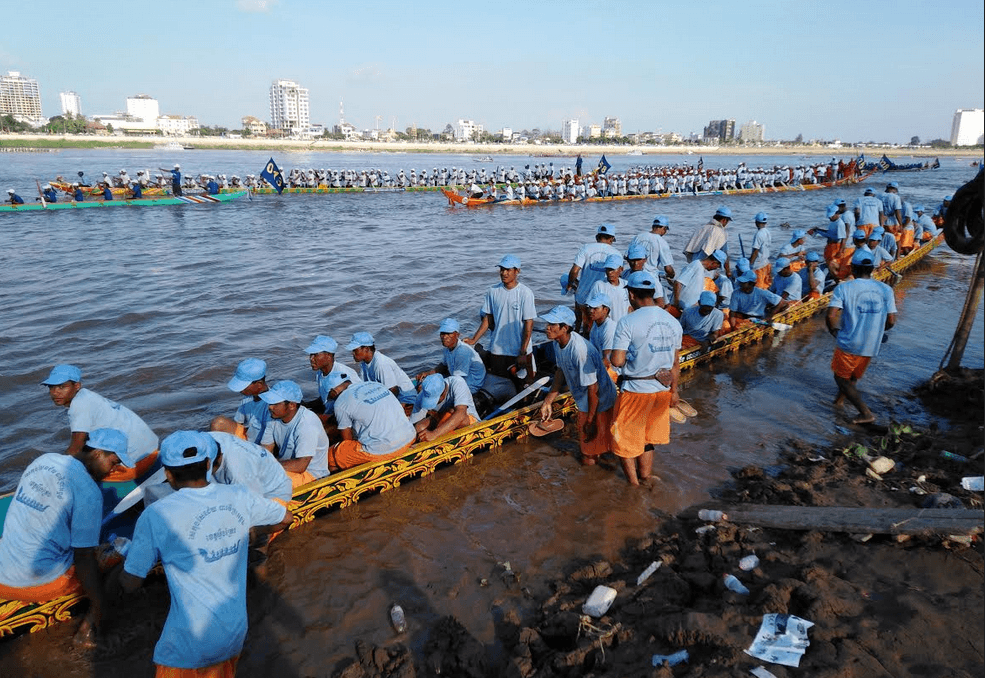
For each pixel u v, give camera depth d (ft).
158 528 10.74
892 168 218.38
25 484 13.37
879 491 19.16
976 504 17.84
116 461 14.39
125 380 31.78
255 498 12.02
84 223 90.48
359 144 489.26
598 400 21.02
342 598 15.53
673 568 15.90
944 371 27.99
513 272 25.57
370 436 19.63
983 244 25.93
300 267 60.54
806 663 11.50
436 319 43.45
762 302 35.14
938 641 11.78
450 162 330.34
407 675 12.79
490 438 23.06
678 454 22.85
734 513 18.10
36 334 38.73
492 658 13.51
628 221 100.89
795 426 25.03
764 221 41.47
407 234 84.33
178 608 10.84
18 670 13.46
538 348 29.99
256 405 19.48
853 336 23.63
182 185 129.08
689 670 11.66
